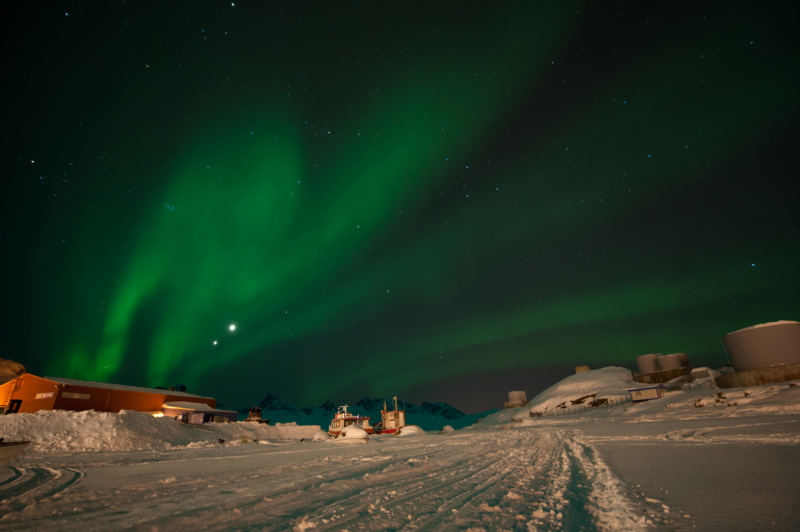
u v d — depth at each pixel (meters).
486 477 8.85
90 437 25.66
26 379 42.00
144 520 5.83
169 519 5.78
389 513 5.64
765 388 36.59
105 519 5.97
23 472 12.85
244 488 8.50
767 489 5.48
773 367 47.41
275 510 6.20
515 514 5.30
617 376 86.50
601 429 26.19
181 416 47.59
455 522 5.01
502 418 87.94
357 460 13.95
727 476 6.72
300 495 7.34
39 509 6.80
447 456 14.05
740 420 21.12
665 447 12.42
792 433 12.55
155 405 50.16
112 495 8.11
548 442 18.47
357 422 58.31
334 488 8.01
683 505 4.93
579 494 6.41
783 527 3.75
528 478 8.44
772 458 8.30
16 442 13.98
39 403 40.53
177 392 54.56
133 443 26.19
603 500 5.86
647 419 34.41
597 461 10.38
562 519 4.89
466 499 6.48
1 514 6.52
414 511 5.72
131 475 11.61
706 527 3.94
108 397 44.78
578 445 15.73
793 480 5.98
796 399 27.22
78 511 6.61
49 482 10.35
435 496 6.82
